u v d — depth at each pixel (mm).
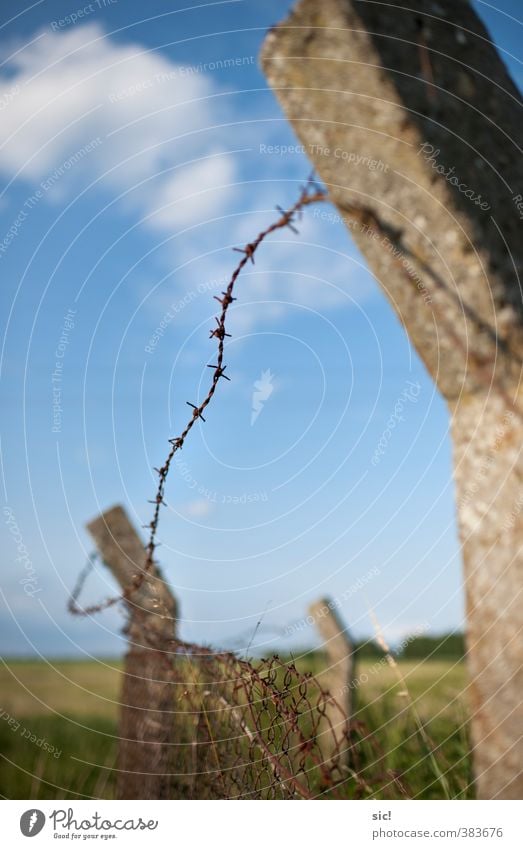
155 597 2773
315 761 2102
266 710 2154
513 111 1949
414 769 2902
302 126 1944
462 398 1904
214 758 2156
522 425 1796
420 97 1814
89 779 3768
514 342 1798
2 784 3693
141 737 2686
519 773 1765
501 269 1794
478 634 1848
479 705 1836
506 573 1805
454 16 1958
